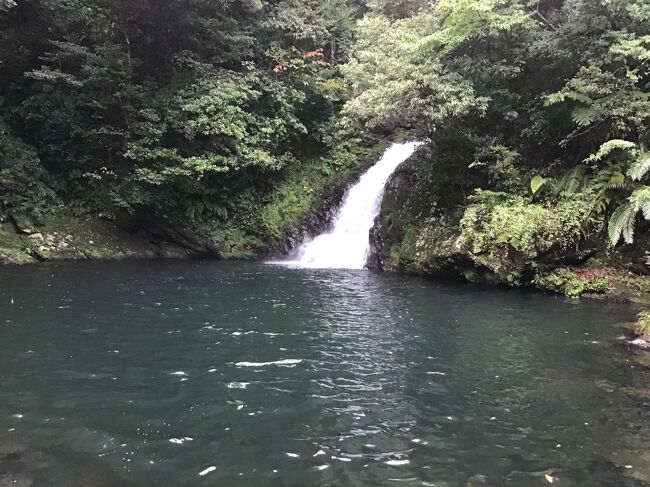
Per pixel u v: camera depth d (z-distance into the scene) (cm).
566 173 1084
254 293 1004
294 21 1905
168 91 1608
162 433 412
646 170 912
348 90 1944
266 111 1731
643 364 599
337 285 1109
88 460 365
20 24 1580
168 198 1586
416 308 888
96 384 515
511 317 824
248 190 1708
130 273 1223
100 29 1569
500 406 477
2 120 1517
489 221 1110
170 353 620
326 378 548
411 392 512
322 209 1738
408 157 1605
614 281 995
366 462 371
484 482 345
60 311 811
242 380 537
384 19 1834
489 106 1157
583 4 1063
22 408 452
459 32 1152
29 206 1430
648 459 378
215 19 1692
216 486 336
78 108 1553
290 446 395
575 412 464
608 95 1025
